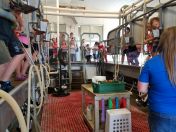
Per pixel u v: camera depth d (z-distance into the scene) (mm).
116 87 2832
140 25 4676
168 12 3236
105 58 6949
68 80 6352
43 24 3299
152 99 1374
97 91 2812
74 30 10891
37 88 1830
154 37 3152
